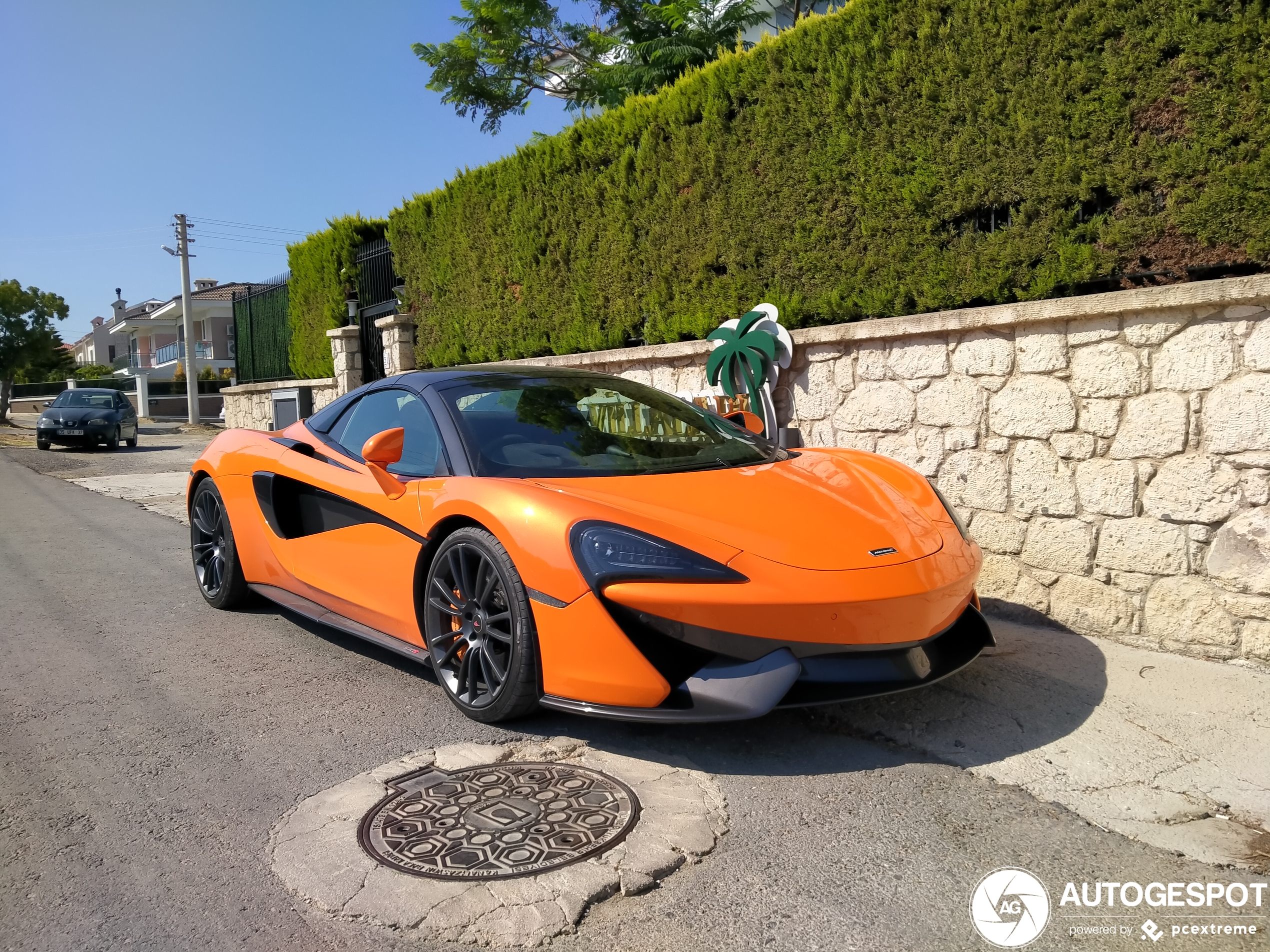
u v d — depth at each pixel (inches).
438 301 358.6
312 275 463.5
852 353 201.0
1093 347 157.2
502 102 514.0
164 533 292.4
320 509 155.4
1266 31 136.6
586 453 136.4
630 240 262.8
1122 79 153.8
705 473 132.4
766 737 117.5
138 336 2281.0
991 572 175.3
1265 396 136.9
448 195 342.3
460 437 136.2
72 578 223.8
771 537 111.4
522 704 116.0
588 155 273.7
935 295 185.8
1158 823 94.9
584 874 84.4
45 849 92.4
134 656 158.1
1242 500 140.1
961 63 176.4
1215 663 142.6
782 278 218.2
